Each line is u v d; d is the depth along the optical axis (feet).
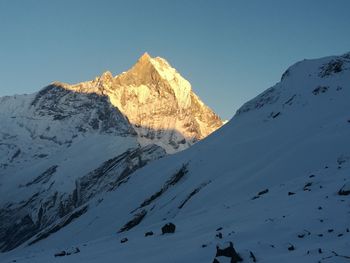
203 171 349.61
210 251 81.97
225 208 138.72
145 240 111.45
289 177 222.69
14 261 123.54
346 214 82.84
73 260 100.53
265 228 86.74
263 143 338.13
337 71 399.24
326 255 64.54
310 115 345.10
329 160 220.43
